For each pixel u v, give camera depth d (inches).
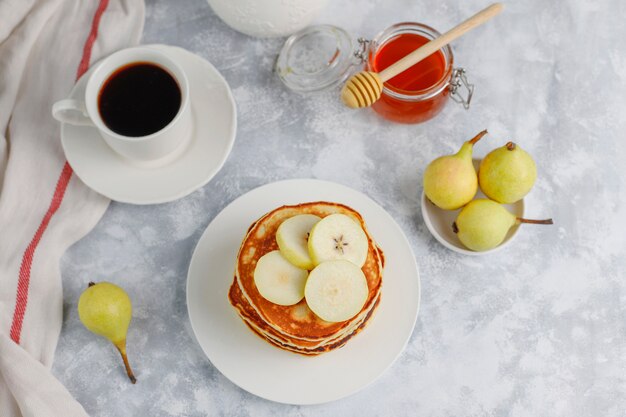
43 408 30.8
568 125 34.1
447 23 35.0
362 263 28.9
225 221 32.0
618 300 32.9
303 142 34.0
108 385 32.2
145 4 34.8
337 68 33.6
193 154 32.3
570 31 34.9
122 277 33.0
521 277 32.9
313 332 28.8
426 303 32.7
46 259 32.2
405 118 33.2
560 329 32.6
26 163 32.8
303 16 32.6
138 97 30.9
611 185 33.7
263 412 31.9
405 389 32.2
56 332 32.0
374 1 34.9
